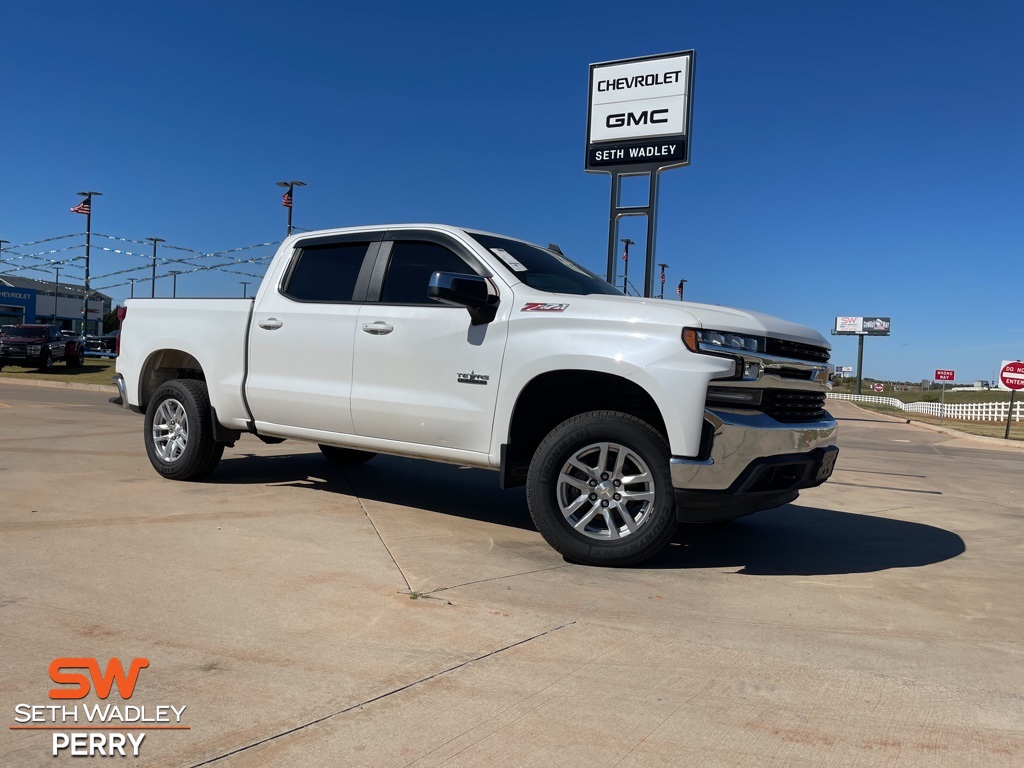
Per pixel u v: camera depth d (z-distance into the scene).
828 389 4.97
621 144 13.87
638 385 4.20
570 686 2.74
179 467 6.17
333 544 4.52
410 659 2.90
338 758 2.21
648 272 13.80
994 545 5.54
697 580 4.20
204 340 6.09
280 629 3.14
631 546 4.26
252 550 4.29
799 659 3.09
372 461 7.89
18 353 25.14
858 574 4.50
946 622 3.65
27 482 5.91
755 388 4.25
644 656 3.05
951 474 10.75
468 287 4.52
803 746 2.40
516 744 2.34
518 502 6.20
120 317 6.82
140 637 3.00
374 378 5.16
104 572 3.77
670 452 4.18
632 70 13.78
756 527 5.84
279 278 5.85
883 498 7.72
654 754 2.31
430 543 4.68
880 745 2.43
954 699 2.78
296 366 5.56
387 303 5.20
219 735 2.31
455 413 4.80
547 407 4.87
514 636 3.18
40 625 3.07
